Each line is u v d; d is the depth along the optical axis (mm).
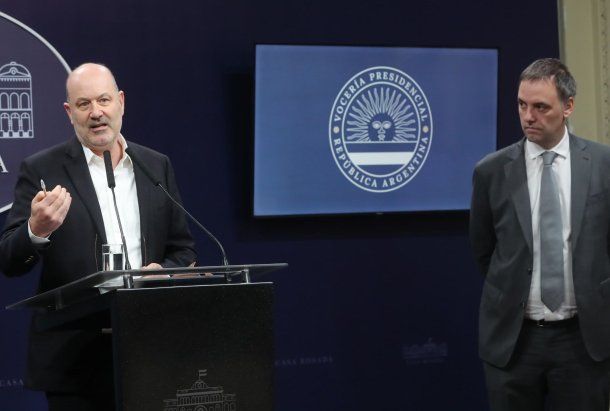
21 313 5059
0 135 4961
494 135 5684
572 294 3971
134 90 5230
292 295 5512
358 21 5609
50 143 5039
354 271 5617
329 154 5430
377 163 5516
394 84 5516
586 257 3955
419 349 5723
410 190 5582
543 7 5941
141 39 5246
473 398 5809
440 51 5566
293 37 5500
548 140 3992
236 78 5398
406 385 5695
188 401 2590
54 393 3279
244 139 5410
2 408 5016
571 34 5969
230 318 2650
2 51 4973
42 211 2875
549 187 3998
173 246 3818
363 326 5629
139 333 2549
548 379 4043
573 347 3971
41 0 5059
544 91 3873
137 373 2539
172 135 5293
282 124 5336
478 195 4238
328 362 5562
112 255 2906
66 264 3502
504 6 5871
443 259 5773
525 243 4004
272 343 2695
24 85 5008
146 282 2822
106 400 3217
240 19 5410
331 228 5574
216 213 5367
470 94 5637
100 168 3664
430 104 5578
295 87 5344
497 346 4074
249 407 2656
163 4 5277
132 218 3641
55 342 3270
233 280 3344
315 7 5535
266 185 5344
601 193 4012
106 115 3527
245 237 5418
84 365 3236
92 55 5156
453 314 5789
